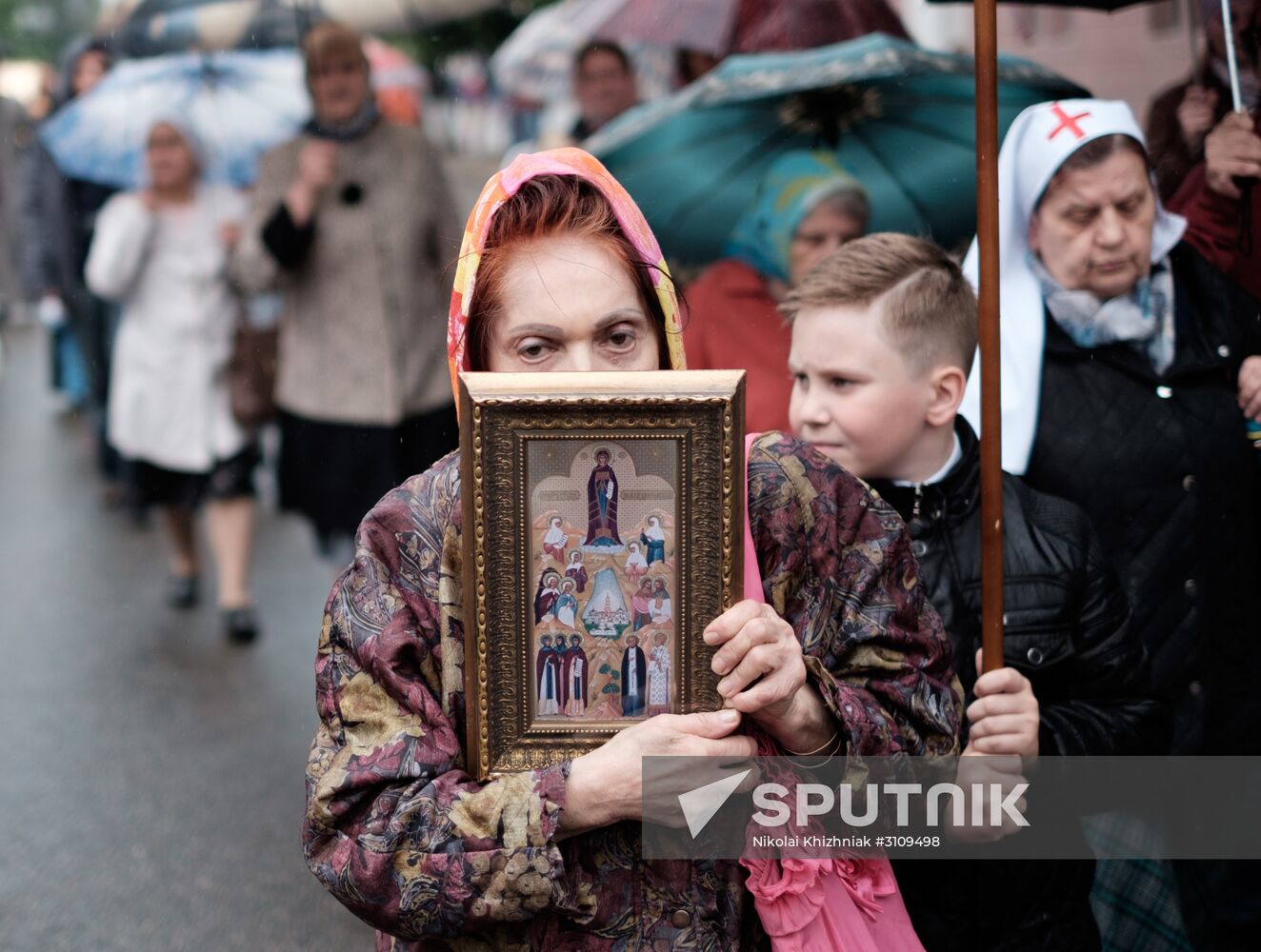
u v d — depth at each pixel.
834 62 3.67
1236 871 2.70
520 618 1.54
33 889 3.84
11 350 15.95
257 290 5.19
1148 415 2.64
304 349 5.11
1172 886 2.41
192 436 6.02
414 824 1.53
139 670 5.59
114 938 3.59
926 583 2.28
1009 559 2.30
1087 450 2.62
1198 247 2.90
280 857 4.02
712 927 1.61
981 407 2.02
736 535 1.53
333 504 5.12
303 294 5.09
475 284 1.65
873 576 1.70
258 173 5.13
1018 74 3.42
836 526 1.70
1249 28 2.84
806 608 1.67
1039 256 2.67
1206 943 2.58
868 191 3.51
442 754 1.57
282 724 5.00
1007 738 2.02
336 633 1.63
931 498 2.33
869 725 1.61
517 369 1.65
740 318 3.47
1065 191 2.60
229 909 3.73
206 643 5.92
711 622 1.53
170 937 3.59
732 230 3.60
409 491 1.68
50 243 8.95
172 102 6.11
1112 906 2.39
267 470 8.97
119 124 6.16
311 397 5.09
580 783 1.52
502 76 9.10
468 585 1.53
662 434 1.52
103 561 7.31
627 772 1.52
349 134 5.05
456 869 1.51
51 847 4.09
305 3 6.40
